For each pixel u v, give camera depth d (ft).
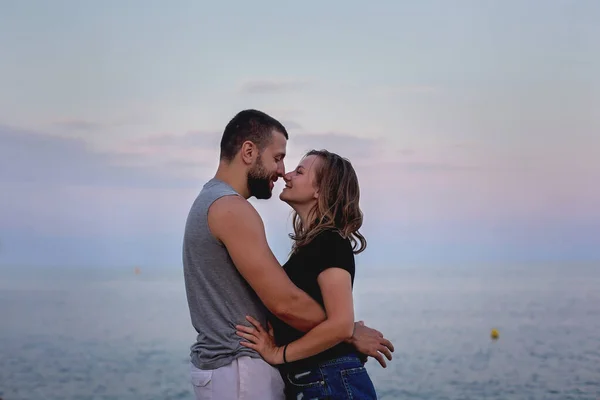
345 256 9.36
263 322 9.64
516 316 109.81
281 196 9.99
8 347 80.02
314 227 9.71
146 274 187.62
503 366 68.13
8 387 58.75
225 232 9.26
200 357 9.62
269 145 9.89
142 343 81.51
